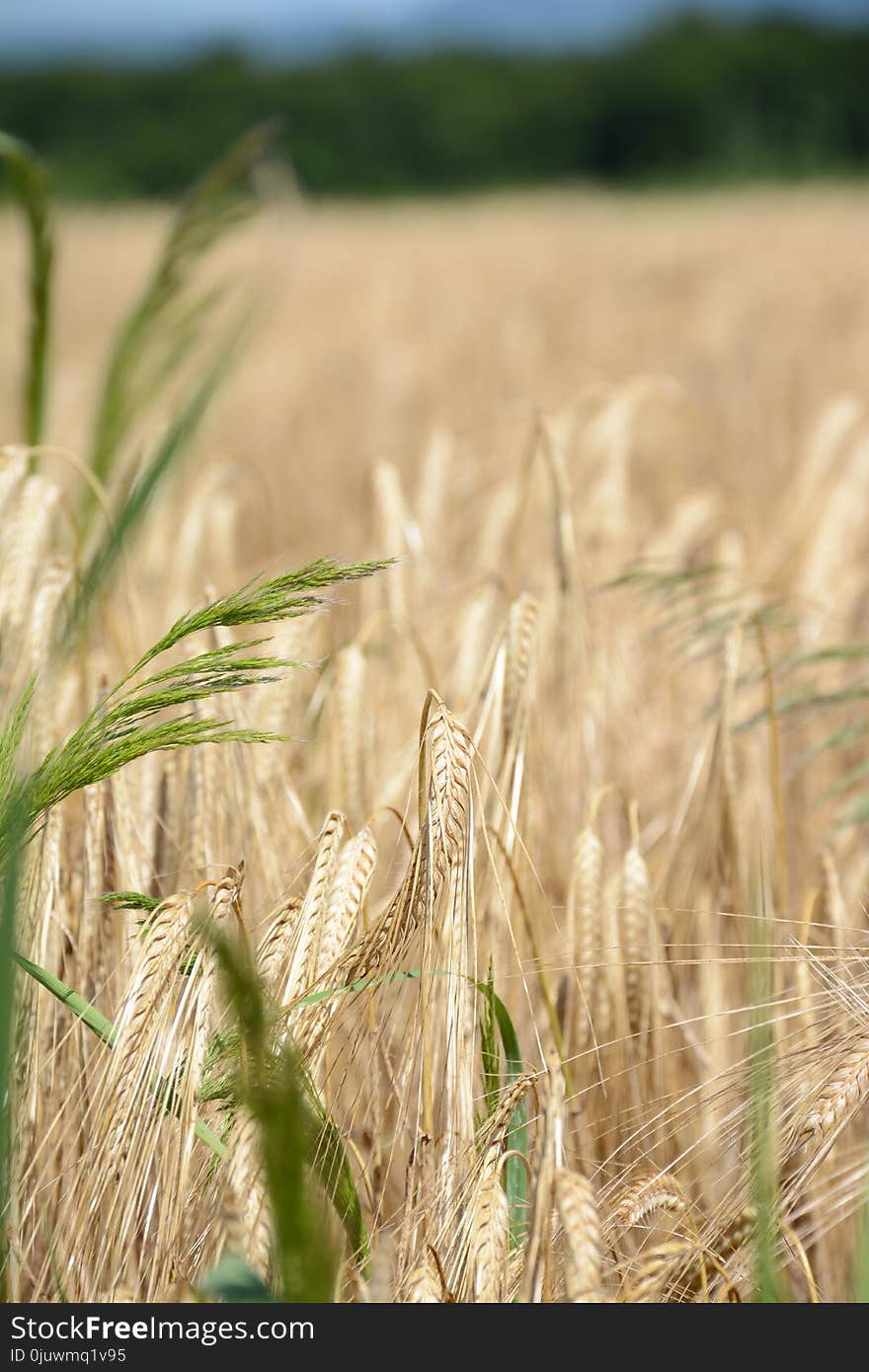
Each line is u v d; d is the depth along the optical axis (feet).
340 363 25.61
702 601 7.38
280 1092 5.14
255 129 7.41
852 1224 5.92
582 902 6.21
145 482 6.88
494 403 20.31
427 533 9.37
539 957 5.97
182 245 7.57
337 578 5.53
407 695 6.93
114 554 6.59
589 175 118.62
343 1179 5.65
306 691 6.95
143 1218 5.75
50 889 5.80
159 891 6.23
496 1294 5.54
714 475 14.70
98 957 6.03
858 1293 5.62
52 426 15.93
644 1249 5.94
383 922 5.66
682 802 6.57
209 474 8.03
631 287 34.68
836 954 6.03
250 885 6.25
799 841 7.14
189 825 6.18
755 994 6.10
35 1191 5.71
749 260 36.99
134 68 108.88
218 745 6.19
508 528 9.21
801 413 19.39
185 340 7.77
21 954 5.68
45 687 6.09
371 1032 5.86
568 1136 5.99
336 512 15.48
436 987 5.85
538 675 6.89
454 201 85.51
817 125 94.12
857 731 6.91
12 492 6.36
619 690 7.36
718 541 9.36
